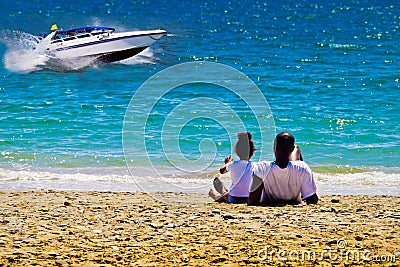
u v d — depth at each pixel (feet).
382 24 352.08
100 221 48.49
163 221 48.37
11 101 139.33
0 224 47.01
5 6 434.71
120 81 169.78
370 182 77.87
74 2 489.67
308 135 109.50
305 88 159.12
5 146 98.58
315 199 55.72
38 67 184.03
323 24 352.69
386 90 156.15
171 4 502.79
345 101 141.90
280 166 54.85
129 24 364.58
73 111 129.08
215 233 44.16
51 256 38.34
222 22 362.12
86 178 78.64
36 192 66.03
